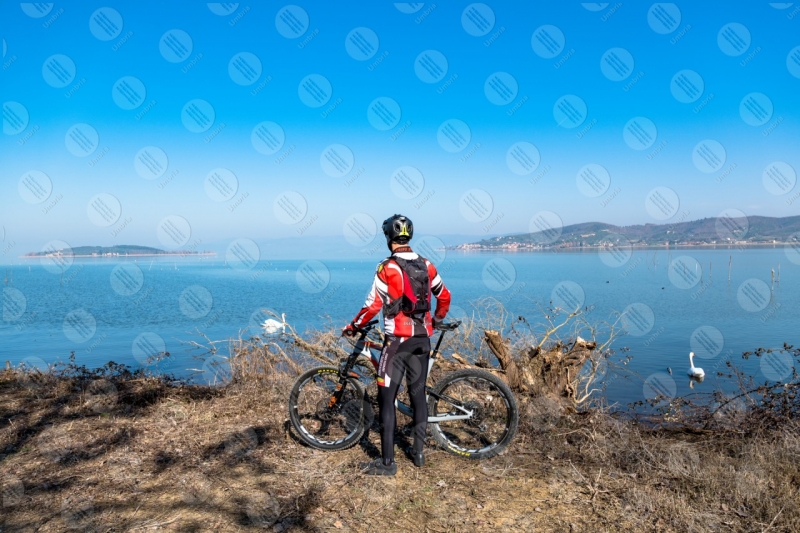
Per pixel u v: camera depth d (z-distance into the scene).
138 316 32.94
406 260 3.71
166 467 3.66
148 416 4.68
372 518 3.04
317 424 4.27
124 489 3.33
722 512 3.00
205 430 4.37
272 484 3.44
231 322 22.72
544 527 2.93
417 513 3.11
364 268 99.38
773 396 4.27
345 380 4.09
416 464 3.75
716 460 3.59
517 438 4.15
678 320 31.48
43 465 3.67
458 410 4.02
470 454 3.89
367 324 3.91
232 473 3.59
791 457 3.60
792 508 2.96
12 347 20.42
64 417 4.63
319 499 3.25
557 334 6.41
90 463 3.71
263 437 4.22
